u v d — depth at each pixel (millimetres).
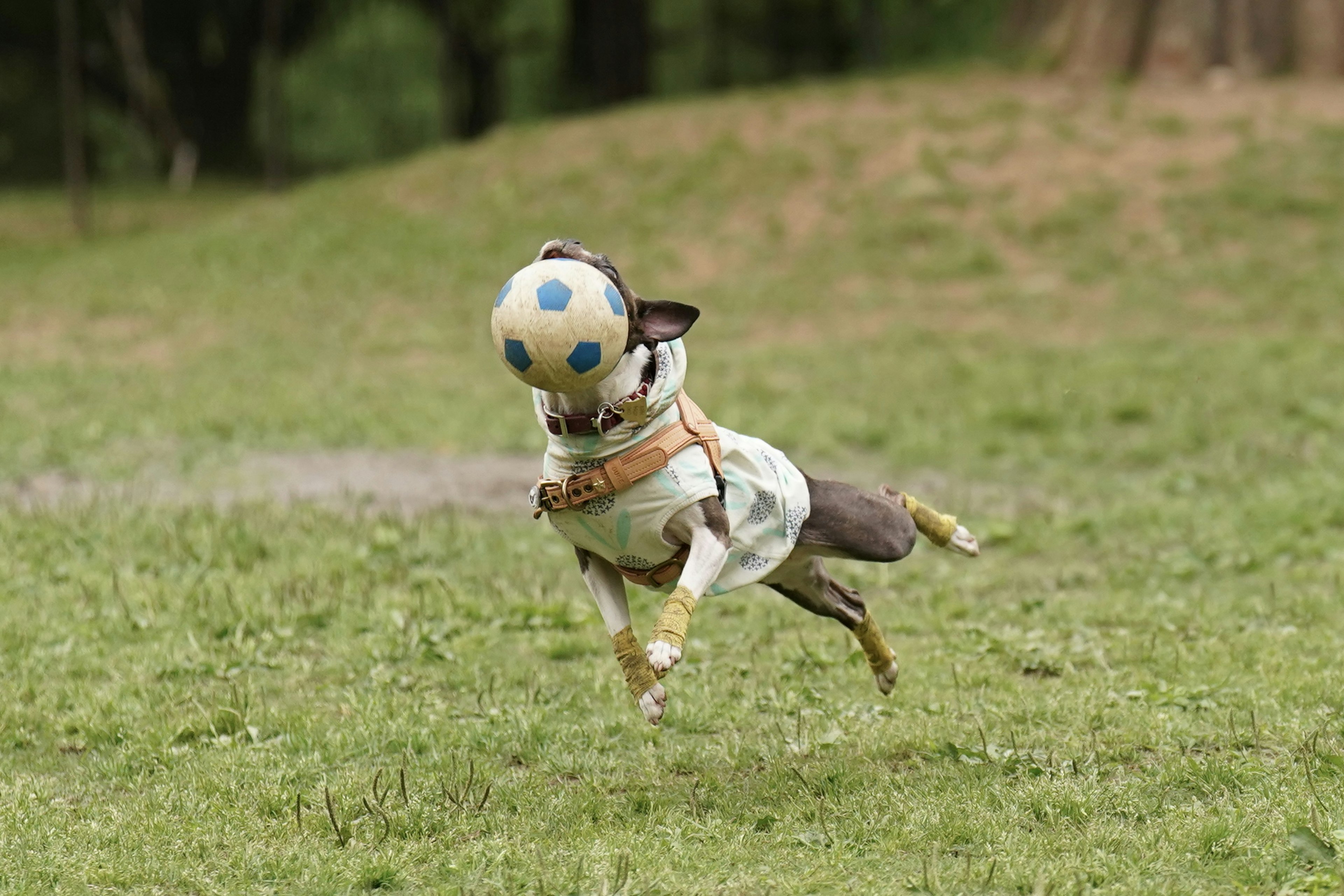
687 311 6039
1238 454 15164
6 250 32031
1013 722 7441
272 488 14203
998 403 17672
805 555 6898
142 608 9828
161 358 22188
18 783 6816
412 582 10625
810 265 25234
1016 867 5508
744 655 9039
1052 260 24703
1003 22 34000
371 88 49312
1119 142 27766
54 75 47938
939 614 9922
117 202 40094
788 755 7102
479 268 26047
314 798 6539
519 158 30219
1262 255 24062
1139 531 12352
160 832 6117
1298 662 8297
